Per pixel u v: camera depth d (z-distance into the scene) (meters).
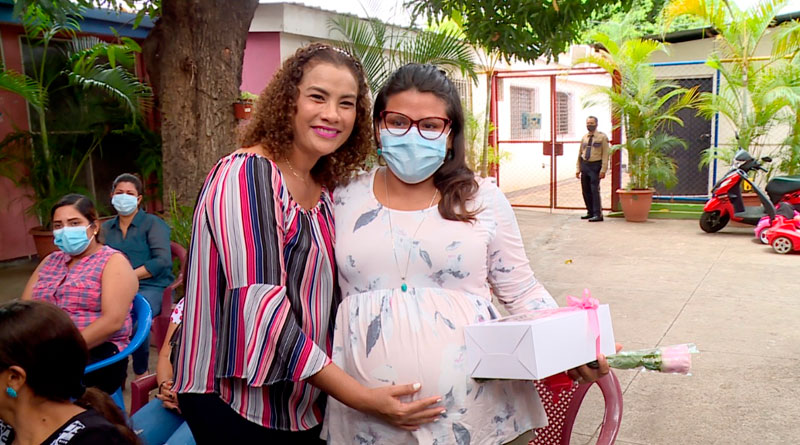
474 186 1.89
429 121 1.84
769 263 7.75
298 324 1.74
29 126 7.89
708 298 6.38
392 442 1.78
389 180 1.92
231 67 5.87
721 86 10.55
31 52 7.36
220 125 5.85
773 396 4.16
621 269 7.66
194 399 1.75
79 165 7.91
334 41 9.23
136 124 8.09
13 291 6.84
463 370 1.77
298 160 1.82
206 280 1.70
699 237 9.47
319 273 1.80
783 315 5.79
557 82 17.44
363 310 1.82
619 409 2.18
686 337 5.29
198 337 1.72
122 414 1.86
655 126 10.77
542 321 1.68
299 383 1.80
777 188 9.15
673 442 3.61
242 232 1.64
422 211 1.87
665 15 10.64
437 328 1.79
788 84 9.75
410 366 1.77
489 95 11.98
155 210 8.78
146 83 8.93
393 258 1.83
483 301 1.88
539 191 16.47
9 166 7.39
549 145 12.35
